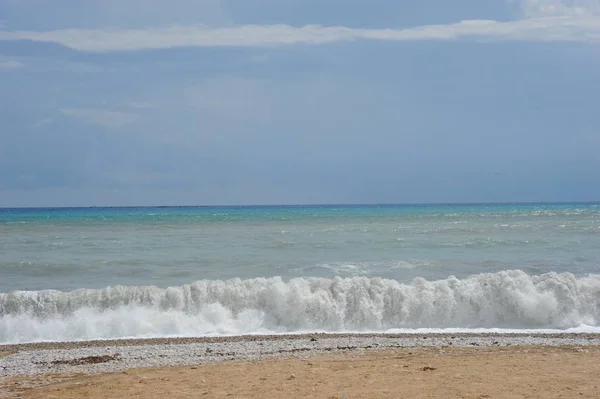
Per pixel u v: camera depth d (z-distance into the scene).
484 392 9.91
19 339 17.16
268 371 11.98
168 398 10.06
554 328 18.66
